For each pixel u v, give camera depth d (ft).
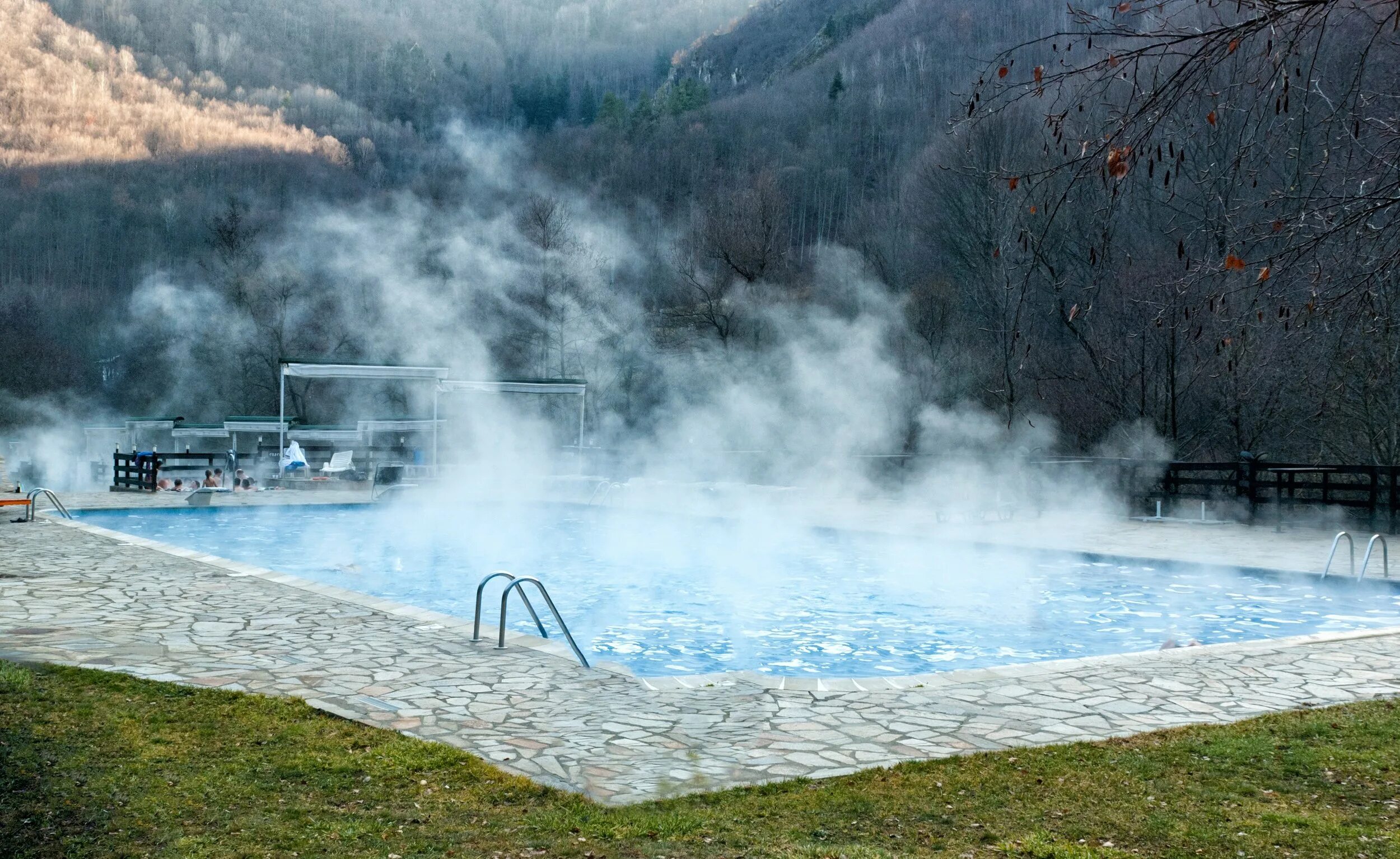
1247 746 15.20
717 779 14.08
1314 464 57.41
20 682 17.89
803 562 43.65
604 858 11.33
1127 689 19.40
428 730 16.22
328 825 12.09
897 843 11.78
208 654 21.18
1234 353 19.65
